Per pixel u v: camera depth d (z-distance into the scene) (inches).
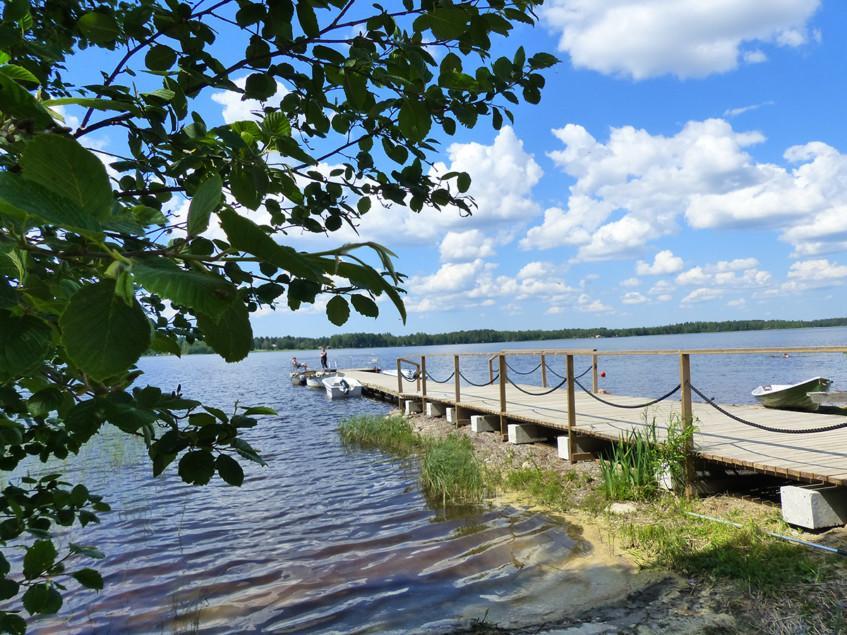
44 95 65.9
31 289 31.8
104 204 23.9
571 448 383.2
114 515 354.0
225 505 375.2
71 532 321.7
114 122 59.9
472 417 517.3
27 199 21.5
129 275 21.8
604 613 191.0
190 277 22.5
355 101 62.7
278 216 81.0
